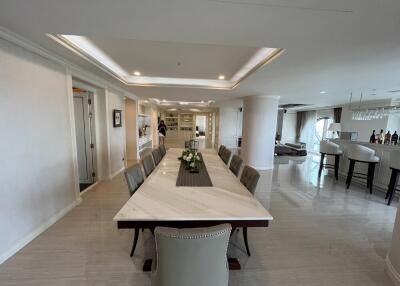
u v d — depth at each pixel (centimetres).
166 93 586
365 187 445
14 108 207
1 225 195
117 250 218
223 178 253
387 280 187
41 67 244
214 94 585
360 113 566
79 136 420
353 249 230
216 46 271
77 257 206
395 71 311
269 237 251
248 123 609
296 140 1152
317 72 321
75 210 307
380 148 423
